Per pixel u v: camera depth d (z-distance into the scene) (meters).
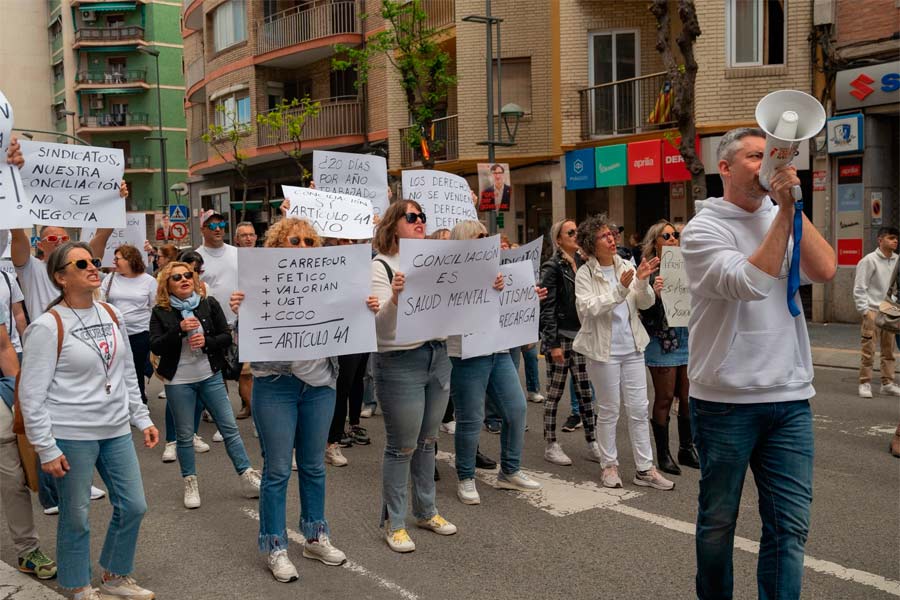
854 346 12.59
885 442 7.23
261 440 4.46
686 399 6.48
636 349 5.96
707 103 16.80
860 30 14.96
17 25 58.28
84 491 3.94
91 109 53.66
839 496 5.70
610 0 19.12
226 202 33.72
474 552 4.77
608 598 4.11
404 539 4.83
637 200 19.83
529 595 4.16
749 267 3.00
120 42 52.81
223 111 30.94
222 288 8.36
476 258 4.71
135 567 4.66
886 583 4.22
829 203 15.36
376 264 4.68
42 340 3.80
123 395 4.08
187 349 5.80
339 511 5.60
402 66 19.67
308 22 26.67
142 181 53.62
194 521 5.50
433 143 20.39
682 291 6.11
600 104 19.36
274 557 4.44
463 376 5.49
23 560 4.53
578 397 6.81
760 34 16.42
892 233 9.23
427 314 4.58
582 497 5.79
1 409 4.44
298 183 29.03
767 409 3.18
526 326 5.64
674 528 5.11
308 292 4.27
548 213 22.02
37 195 6.16
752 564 4.47
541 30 20.84
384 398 4.70
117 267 8.44
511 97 21.33
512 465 5.97
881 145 15.05
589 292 5.95
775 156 2.89
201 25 34.75
